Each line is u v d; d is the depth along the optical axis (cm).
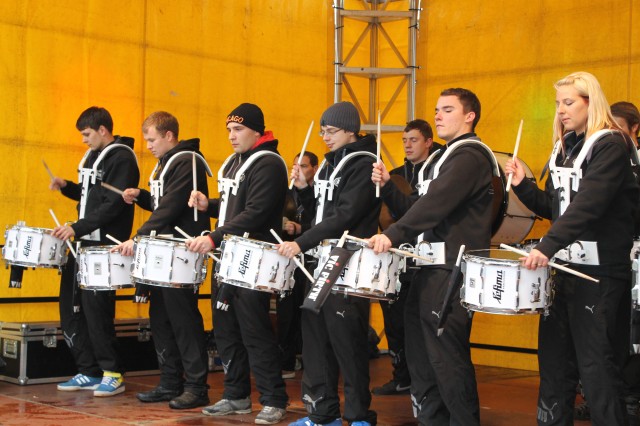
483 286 322
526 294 317
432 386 365
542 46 697
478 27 735
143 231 480
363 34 759
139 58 700
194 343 493
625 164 315
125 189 538
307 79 793
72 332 548
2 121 636
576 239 311
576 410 487
